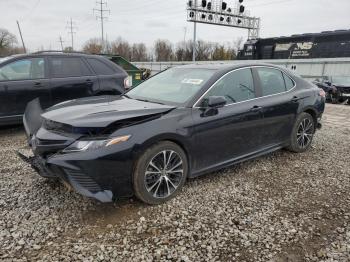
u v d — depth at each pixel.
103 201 3.19
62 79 6.68
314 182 4.28
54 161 3.18
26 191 3.82
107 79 7.22
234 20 37.94
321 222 3.30
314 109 5.46
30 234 3.00
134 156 3.30
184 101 3.93
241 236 3.04
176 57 65.19
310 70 22.80
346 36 21.69
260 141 4.67
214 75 4.21
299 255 2.79
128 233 3.05
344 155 5.43
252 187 4.09
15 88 6.20
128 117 3.35
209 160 4.04
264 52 27.28
